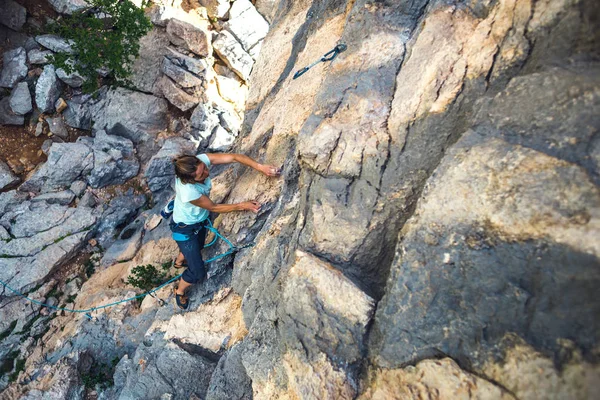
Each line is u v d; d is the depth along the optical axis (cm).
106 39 995
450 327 218
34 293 783
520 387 183
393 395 230
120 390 520
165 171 982
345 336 263
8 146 1004
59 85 1041
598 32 203
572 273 175
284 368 292
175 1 1227
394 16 340
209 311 464
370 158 302
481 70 262
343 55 354
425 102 284
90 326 640
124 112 1070
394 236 288
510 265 199
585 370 163
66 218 893
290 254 336
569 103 201
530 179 200
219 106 1167
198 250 451
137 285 644
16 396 587
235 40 1244
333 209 310
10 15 1036
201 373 417
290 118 452
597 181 181
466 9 290
